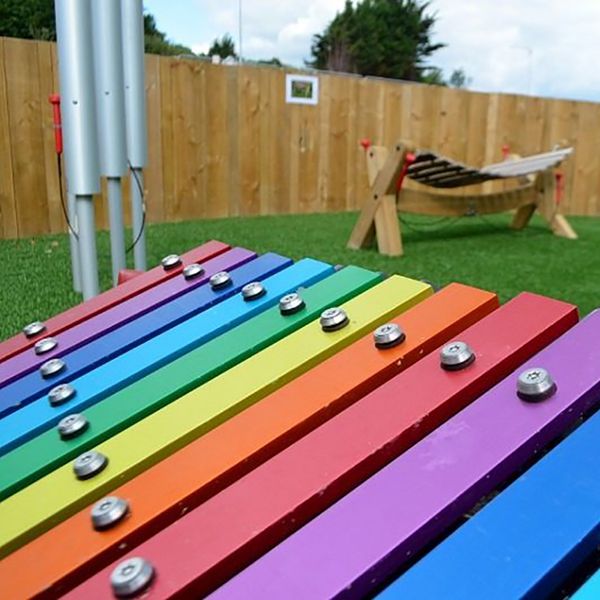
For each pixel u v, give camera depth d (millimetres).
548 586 709
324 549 792
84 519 929
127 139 3225
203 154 5688
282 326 1396
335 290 1498
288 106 6062
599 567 759
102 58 2807
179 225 5391
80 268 3029
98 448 1086
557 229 5500
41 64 4633
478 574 715
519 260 4344
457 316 1257
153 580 778
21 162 4664
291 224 5602
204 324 1509
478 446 906
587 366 1013
